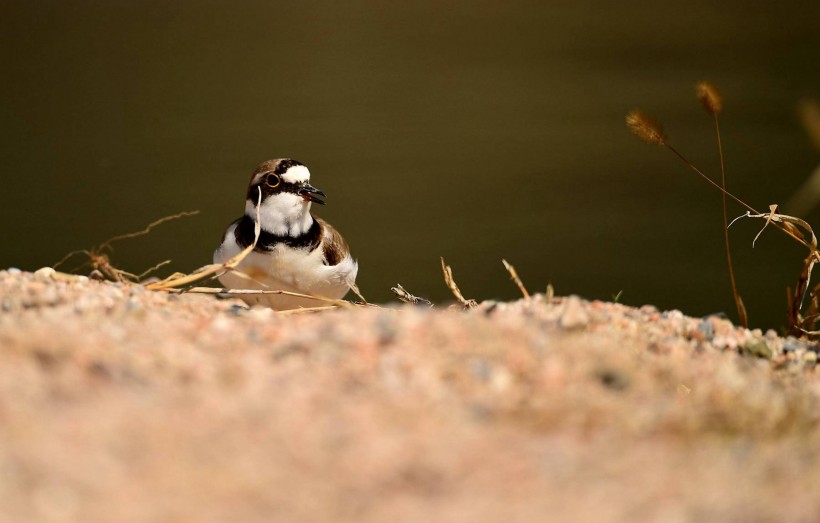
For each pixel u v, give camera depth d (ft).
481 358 21.07
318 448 20.83
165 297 21.47
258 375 20.98
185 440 20.83
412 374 21.02
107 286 21.52
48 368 20.93
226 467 20.79
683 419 20.97
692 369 21.20
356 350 21.07
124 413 20.86
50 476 19.93
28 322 21.12
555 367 21.07
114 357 20.99
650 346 21.29
